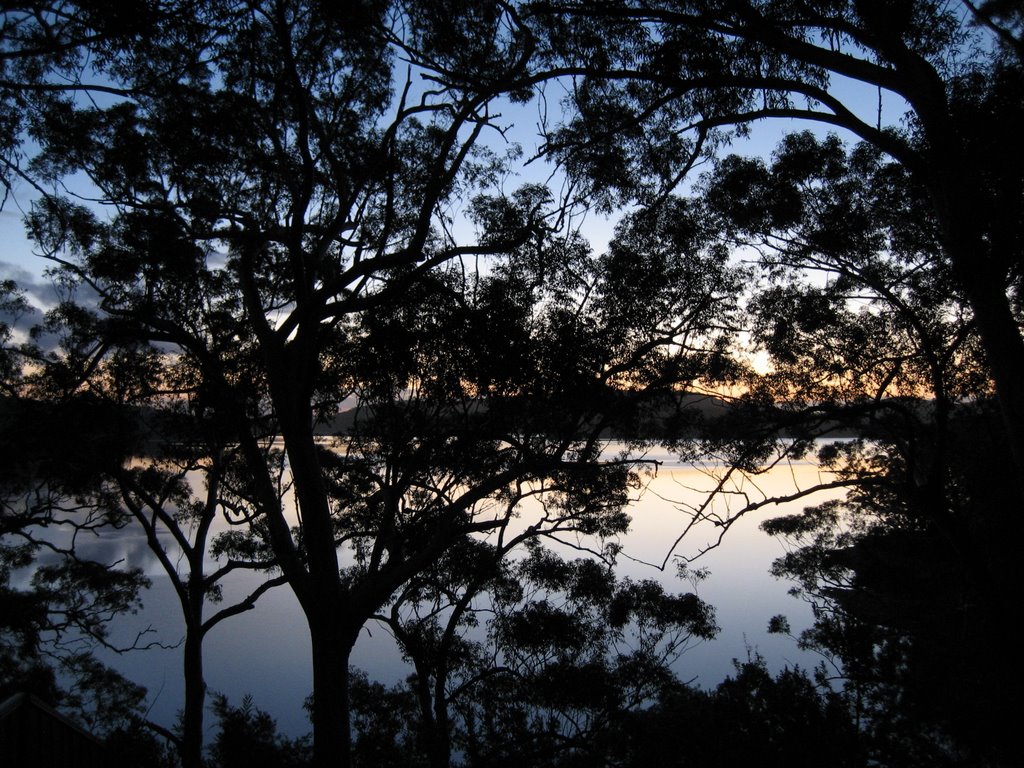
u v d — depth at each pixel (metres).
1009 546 14.91
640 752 11.11
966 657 12.55
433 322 12.35
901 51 9.62
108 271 12.91
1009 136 8.77
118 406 15.95
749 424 12.99
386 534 13.84
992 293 9.50
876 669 12.22
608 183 12.43
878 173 11.94
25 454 15.73
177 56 11.58
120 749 10.09
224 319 15.05
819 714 10.20
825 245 12.84
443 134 13.25
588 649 15.42
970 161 9.14
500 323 11.66
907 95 9.73
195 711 15.73
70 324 15.41
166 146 12.23
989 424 14.16
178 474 18.72
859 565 21.55
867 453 18.78
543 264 12.27
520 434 13.26
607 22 10.90
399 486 13.87
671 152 12.46
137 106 12.48
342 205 12.45
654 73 10.88
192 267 13.16
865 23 9.94
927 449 16.59
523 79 10.95
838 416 12.11
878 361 13.51
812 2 9.95
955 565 16.33
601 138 11.49
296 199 12.85
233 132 12.15
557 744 14.22
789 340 13.71
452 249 11.75
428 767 14.07
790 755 9.72
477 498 12.12
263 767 13.61
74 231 13.38
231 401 12.95
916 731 10.92
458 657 15.56
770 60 11.37
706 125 11.16
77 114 12.38
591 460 13.28
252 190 14.23
